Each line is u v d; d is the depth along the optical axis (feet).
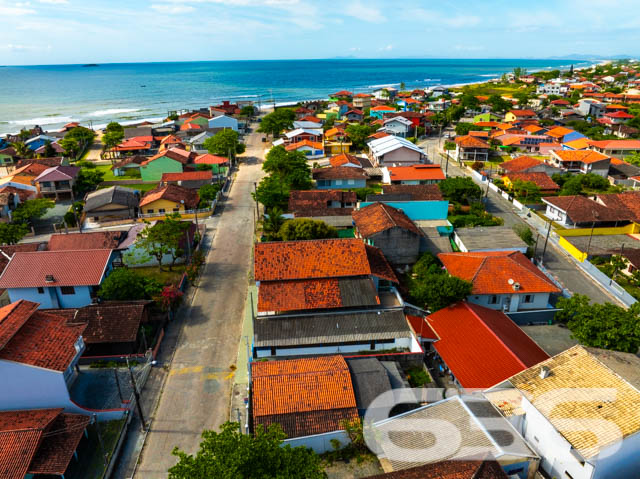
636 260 185.98
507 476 78.54
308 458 79.51
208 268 195.11
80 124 623.77
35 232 242.17
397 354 129.90
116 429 111.24
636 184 302.66
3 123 642.63
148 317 153.58
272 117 469.16
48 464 94.17
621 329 117.19
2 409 109.50
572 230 225.97
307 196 249.14
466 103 630.74
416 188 253.65
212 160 337.31
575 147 371.56
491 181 311.88
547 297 159.43
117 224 245.86
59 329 120.98
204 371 132.77
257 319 140.87
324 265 154.81
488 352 124.88
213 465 73.72
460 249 201.57
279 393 107.34
